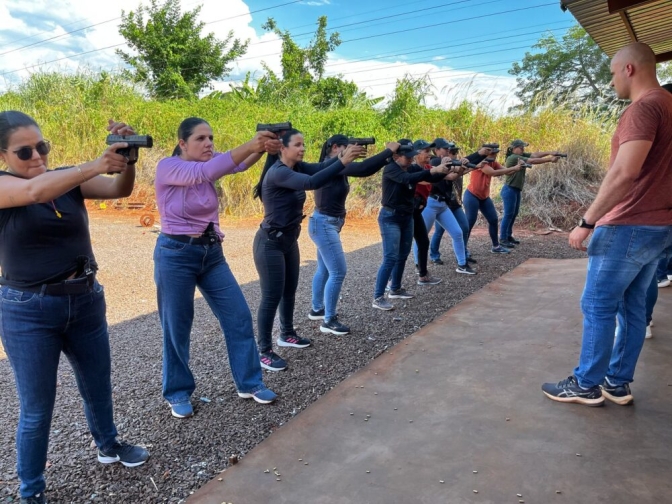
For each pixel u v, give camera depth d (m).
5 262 2.01
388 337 4.07
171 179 2.60
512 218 7.31
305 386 3.27
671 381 2.96
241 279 6.10
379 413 2.78
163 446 2.62
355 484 2.20
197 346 3.96
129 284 5.94
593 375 2.67
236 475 2.30
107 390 2.39
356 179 11.00
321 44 22.34
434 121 11.70
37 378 2.08
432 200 5.75
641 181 2.40
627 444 2.38
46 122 13.66
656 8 3.73
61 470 2.43
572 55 22.69
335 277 4.05
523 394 2.88
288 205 3.37
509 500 2.05
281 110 14.81
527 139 10.34
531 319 4.06
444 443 2.46
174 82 21.77
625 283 2.52
